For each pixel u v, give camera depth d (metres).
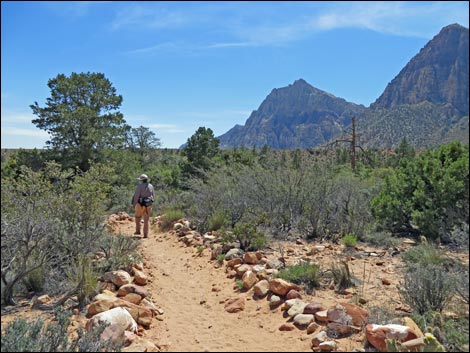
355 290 5.78
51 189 7.16
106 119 27.20
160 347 4.25
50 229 5.88
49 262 6.18
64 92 26.17
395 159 27.05
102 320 4.24
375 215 10.58
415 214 9.34
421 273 5.11
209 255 8.33
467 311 4.62
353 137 25.38
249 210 10.44
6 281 5.51
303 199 10.56
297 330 4.55
